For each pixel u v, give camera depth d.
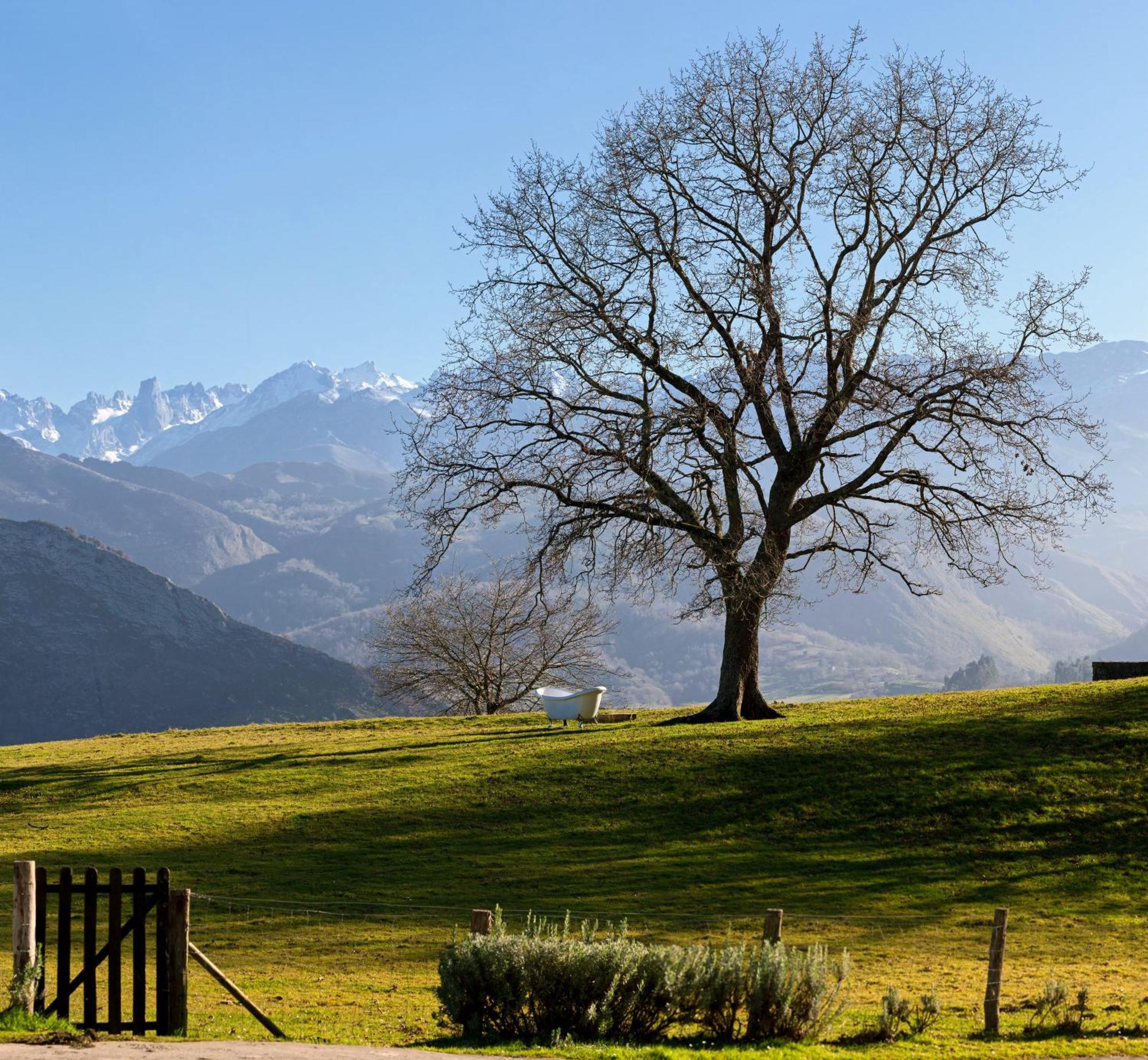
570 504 40.44
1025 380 40.28
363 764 40.38
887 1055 13.58
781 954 14.51
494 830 32.25
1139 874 27.73
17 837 32.78
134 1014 13.90
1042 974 19.88
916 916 24.78
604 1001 14.33
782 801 33.34
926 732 38.09
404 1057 12.46
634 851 30.11
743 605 40.03
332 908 25.38
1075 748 35.38
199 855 30.33
